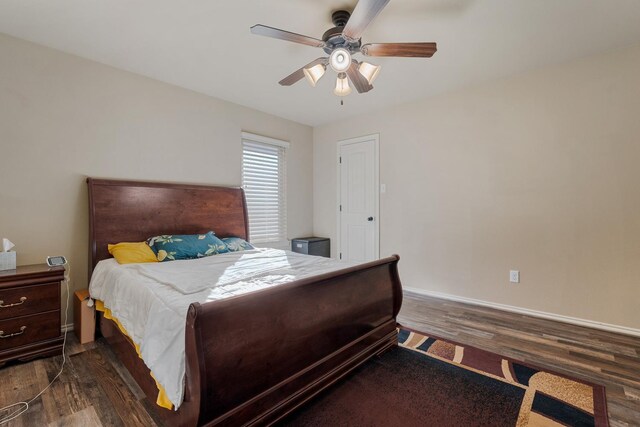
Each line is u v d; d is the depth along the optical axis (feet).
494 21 7.20
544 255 9.74
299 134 15.79
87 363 6.96
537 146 9.79
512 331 8.71
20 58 8.00
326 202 15.98
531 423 4.98
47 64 8.41
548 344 7.89
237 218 12.46
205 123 11.87
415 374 6.47
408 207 12.88
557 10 6.81
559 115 9.40
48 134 8.44
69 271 8.83
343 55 6.68
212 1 6.55
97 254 8.87
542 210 9.75
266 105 13.14
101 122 9.35
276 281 6.16
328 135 15.85
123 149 9.79
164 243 9.25
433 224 12.16
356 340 6.55
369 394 5.77
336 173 15.51
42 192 8.37
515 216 10.25
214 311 3.98
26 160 8.12
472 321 9.48
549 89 9.54
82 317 7.96
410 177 12.79
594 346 7.76
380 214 13.80
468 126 11.19
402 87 11.19
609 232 8.71
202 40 8.09
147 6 6.72
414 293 12.56
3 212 7.80
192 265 7.88
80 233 9.02
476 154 11.03
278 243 14.82
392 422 5.02
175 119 11.01
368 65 7.40
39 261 8.33
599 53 8.74
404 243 13.03
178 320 4.46
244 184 13.50
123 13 6.95
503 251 10.52
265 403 4.66
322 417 5.13
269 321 4.78
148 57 9.00
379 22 7.19
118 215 9.34
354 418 5.11
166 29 7.59
